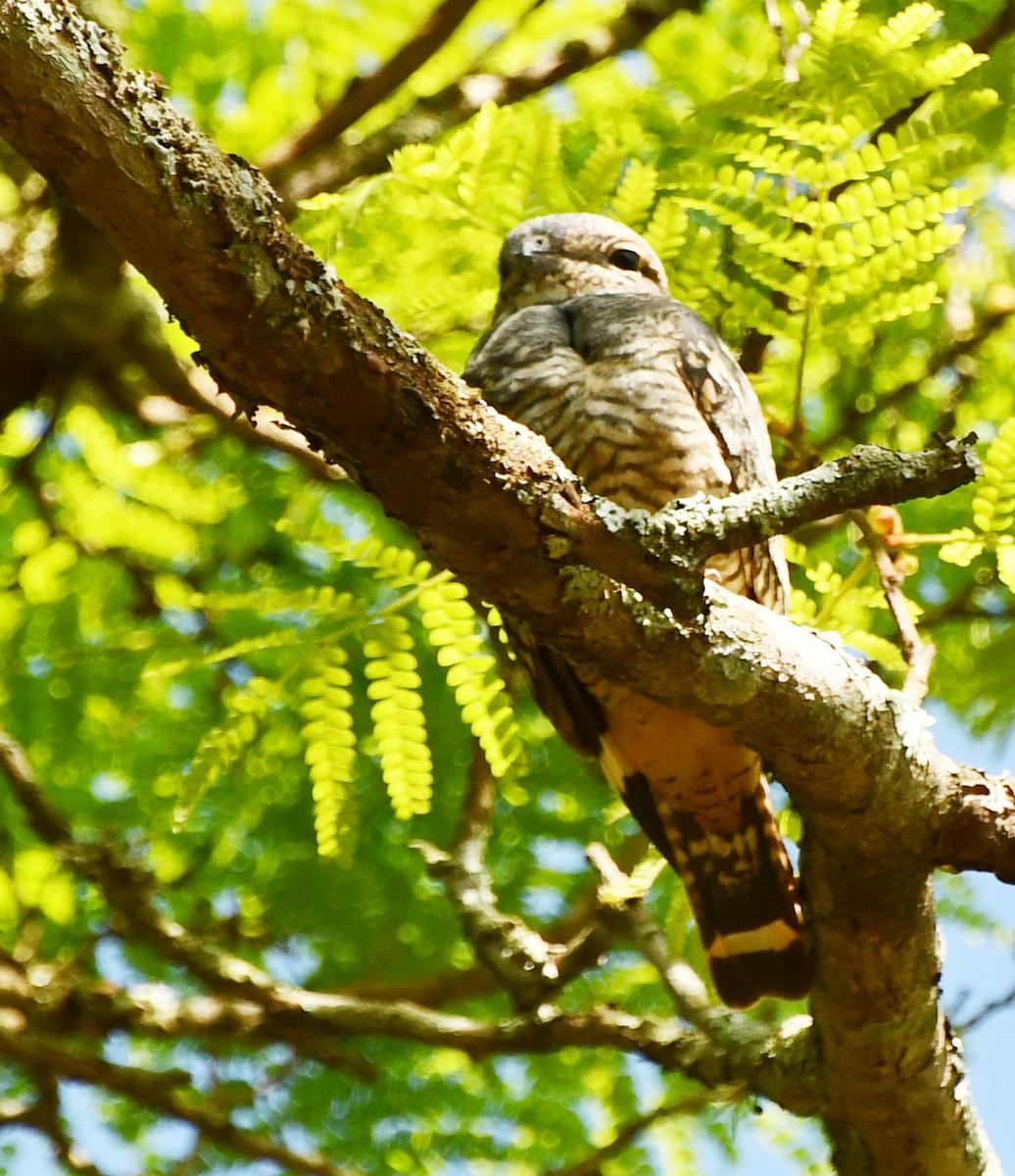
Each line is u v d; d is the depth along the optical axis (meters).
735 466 8.52
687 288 8.70
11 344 11.54
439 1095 11.38
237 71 11.42
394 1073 11.43
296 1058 11.48
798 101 7.54
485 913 9.04
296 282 4.71
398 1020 9.34
